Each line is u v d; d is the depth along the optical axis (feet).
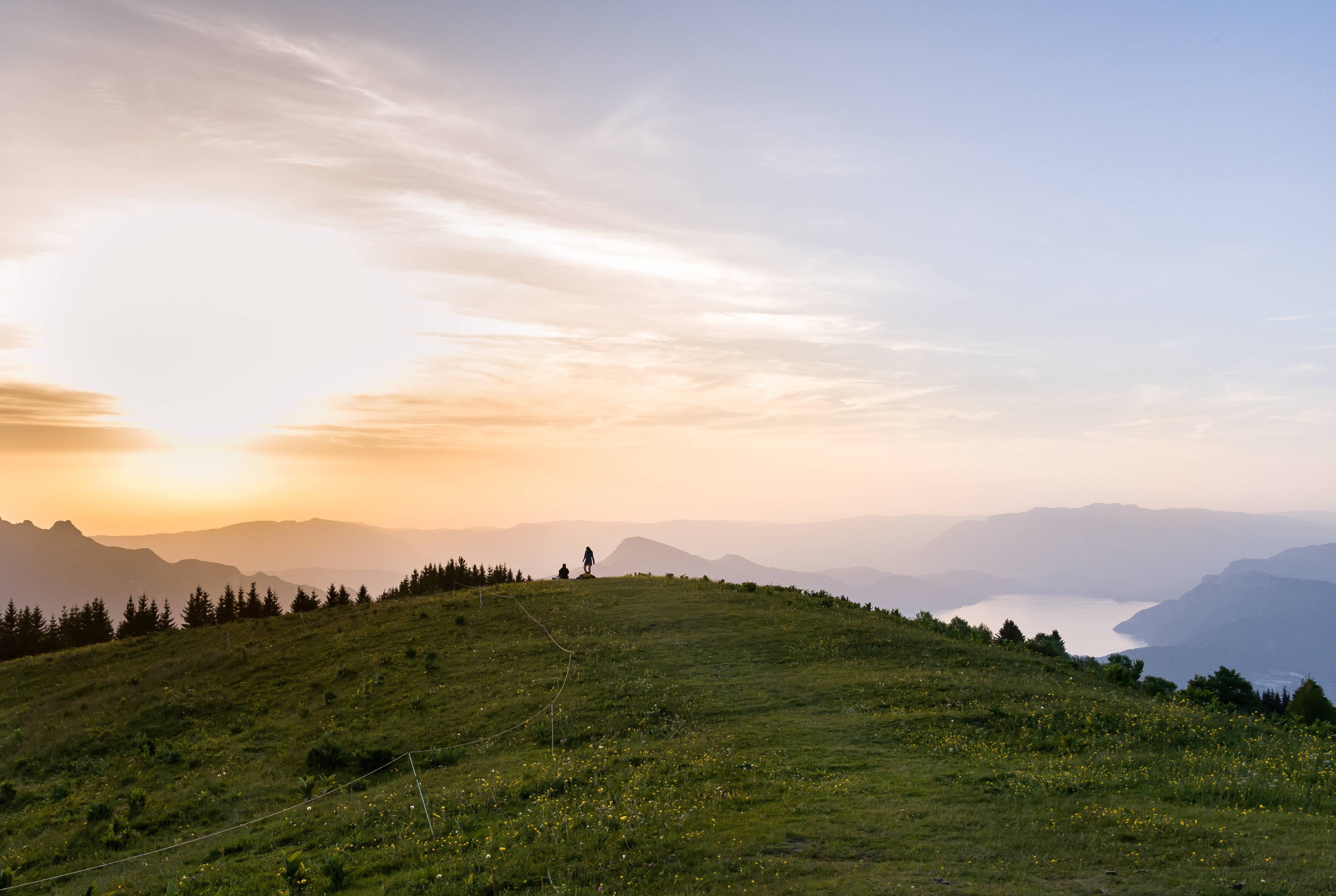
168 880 60.75
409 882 48.52
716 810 55.31
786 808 54.95
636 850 48.39
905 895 38.88
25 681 172.14
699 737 78.54
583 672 111.55
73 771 107.45
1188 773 61.98
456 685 115.65
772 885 41.39
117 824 80.43
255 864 61.36
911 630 135.33
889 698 90.68
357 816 68.13
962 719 81.35
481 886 45.70
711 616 144.36
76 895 63.36
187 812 82.84
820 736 77.10
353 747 96.84
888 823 50.49
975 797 56.18
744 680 102.94
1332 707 117.80
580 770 70.74
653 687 100.78
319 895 50.29
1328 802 53.67
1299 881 38.27
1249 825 48.34
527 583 218.79
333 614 200.23
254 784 88.58
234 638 186.09
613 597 170.40
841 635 125.80
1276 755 68.80
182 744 111.45
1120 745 71.97
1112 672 111.86
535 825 55.88
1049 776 60.49
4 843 82.84
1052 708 84.99
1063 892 38.63
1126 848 44.60
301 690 129.70
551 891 43.73
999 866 42.52
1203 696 105.40
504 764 79.71
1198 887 38.34
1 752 119.14
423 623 159.94
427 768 85.71
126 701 138.10
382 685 122.93
